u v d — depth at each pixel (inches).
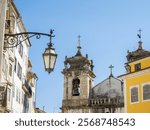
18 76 1248.2
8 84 997.2
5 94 928.9
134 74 1183.6
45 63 358.0
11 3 1011.9
